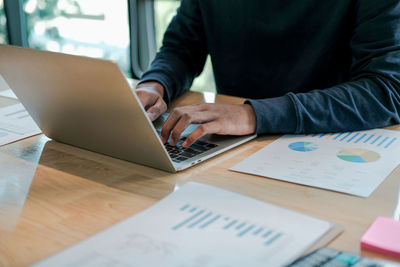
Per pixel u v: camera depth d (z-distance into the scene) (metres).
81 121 0.79
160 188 0.70
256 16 1.32
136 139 0.73
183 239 0.52
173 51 1.39
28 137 0.95
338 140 0.88
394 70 0.99
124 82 0.63
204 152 0.82
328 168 0.75
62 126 0.85
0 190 0.70
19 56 0.74
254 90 1.42
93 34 3.78
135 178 0.74
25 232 0.58
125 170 0.77
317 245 0.52
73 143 0.89
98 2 3.67
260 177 0.73
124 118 0.70
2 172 0.77
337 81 1.31
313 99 0.93
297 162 0.78
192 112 0.88
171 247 0.50
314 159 0.79
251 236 0.52
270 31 1.31
